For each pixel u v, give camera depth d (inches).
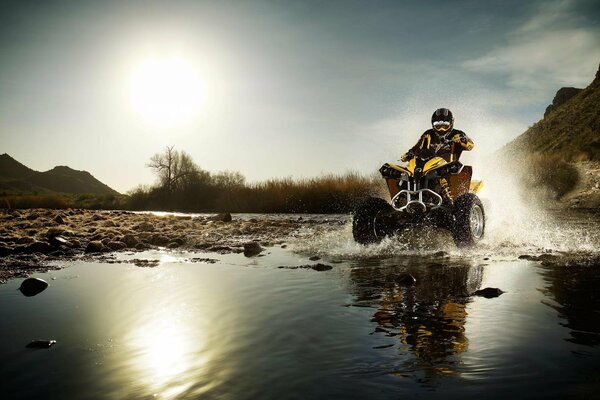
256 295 134.8
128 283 155.8
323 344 89.3
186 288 146.3
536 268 174.2
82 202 1478.8
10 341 95.6
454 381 70.3
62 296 137.2
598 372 72.6
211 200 1268.5
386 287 143.8
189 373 76.6
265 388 69.4
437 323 102.2
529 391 66.1
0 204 1381.6
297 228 399.2
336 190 974.4
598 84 2406.5
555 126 2309.3
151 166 1376.7
